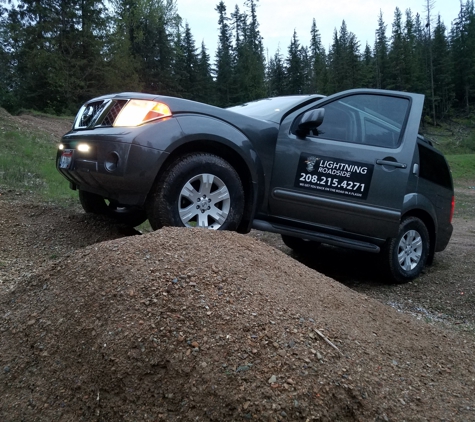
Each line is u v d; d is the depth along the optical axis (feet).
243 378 6.12
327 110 13.58
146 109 10.98
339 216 13.05
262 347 6.65
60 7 86.02
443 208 16.28
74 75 84.84
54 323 7.43
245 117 12.51
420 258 15.17
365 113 13.92
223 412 5.80
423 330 9.39
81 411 6.25
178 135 10.89
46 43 83.46
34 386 6.74
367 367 7.00
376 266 14.55
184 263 8.21
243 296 7.69
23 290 8.70
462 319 12.16
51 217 14.66
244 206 12.50
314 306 8.30
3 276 10.75
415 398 6.73
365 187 13.04
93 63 87.40
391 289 14.38
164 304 7.11
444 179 16.38
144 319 6.86
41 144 35.27
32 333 7.48
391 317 9.39
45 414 6.34
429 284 14.99
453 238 24.34
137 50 127.95
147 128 10.68
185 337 6.63
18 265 11.53
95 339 6.80
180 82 155.33
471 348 9.30
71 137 12.13
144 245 8.72
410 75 191.52
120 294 7.36
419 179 14.67
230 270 8.39
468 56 217.77
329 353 6.92
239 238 10.20
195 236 9.47
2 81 85.25
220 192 11.57
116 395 6.21
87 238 13.33
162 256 8.34
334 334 7.45
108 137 10.66
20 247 12.60
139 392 6.15
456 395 7.13
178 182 10.94
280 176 12.74
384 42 218.79
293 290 8.61
